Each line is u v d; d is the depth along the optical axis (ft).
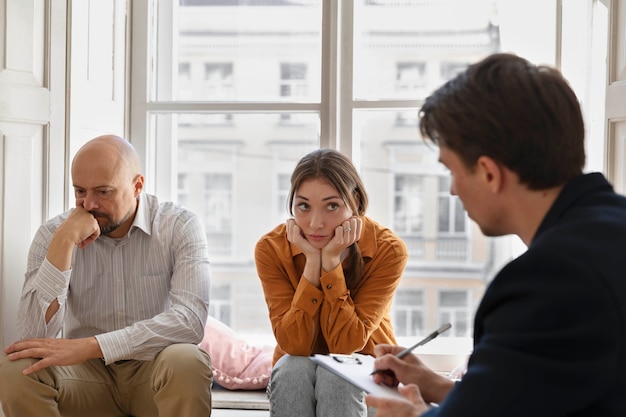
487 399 3.21
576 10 8.06
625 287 3.12
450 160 3.76
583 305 3.10
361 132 8.91
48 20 7.73
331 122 8.73
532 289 3.24
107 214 6.98
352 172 7.04
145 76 9.11
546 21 8.20
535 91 3.53
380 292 7.06
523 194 3.63
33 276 7.00
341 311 6.73
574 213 3.45
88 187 6.88
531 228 3.67
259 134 27.27
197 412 6.44
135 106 9.12
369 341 7.12
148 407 7.06
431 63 9.93
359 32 8.85
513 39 8.30
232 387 8.16
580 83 8.09
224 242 26.99
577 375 3.09
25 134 7.56
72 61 7.97
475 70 3.71
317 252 6.88
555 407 3.14
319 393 6.07
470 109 3.61
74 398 6.84
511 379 3.18
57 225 7.19
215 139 27.27
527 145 3.52
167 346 6.77
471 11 9.99
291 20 10.73
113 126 8.83
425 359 8.64
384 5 9.83
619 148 7.18
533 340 3.18
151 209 7.49
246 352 8.55
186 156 27.27
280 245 7.29
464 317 15.79
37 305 6.75
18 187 7.50
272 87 11.02
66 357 6.42
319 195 6.85
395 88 9.89
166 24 9.37
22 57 7.50
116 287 7.32
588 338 3.08
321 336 7.10
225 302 14.46
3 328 7.38
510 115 3.52
